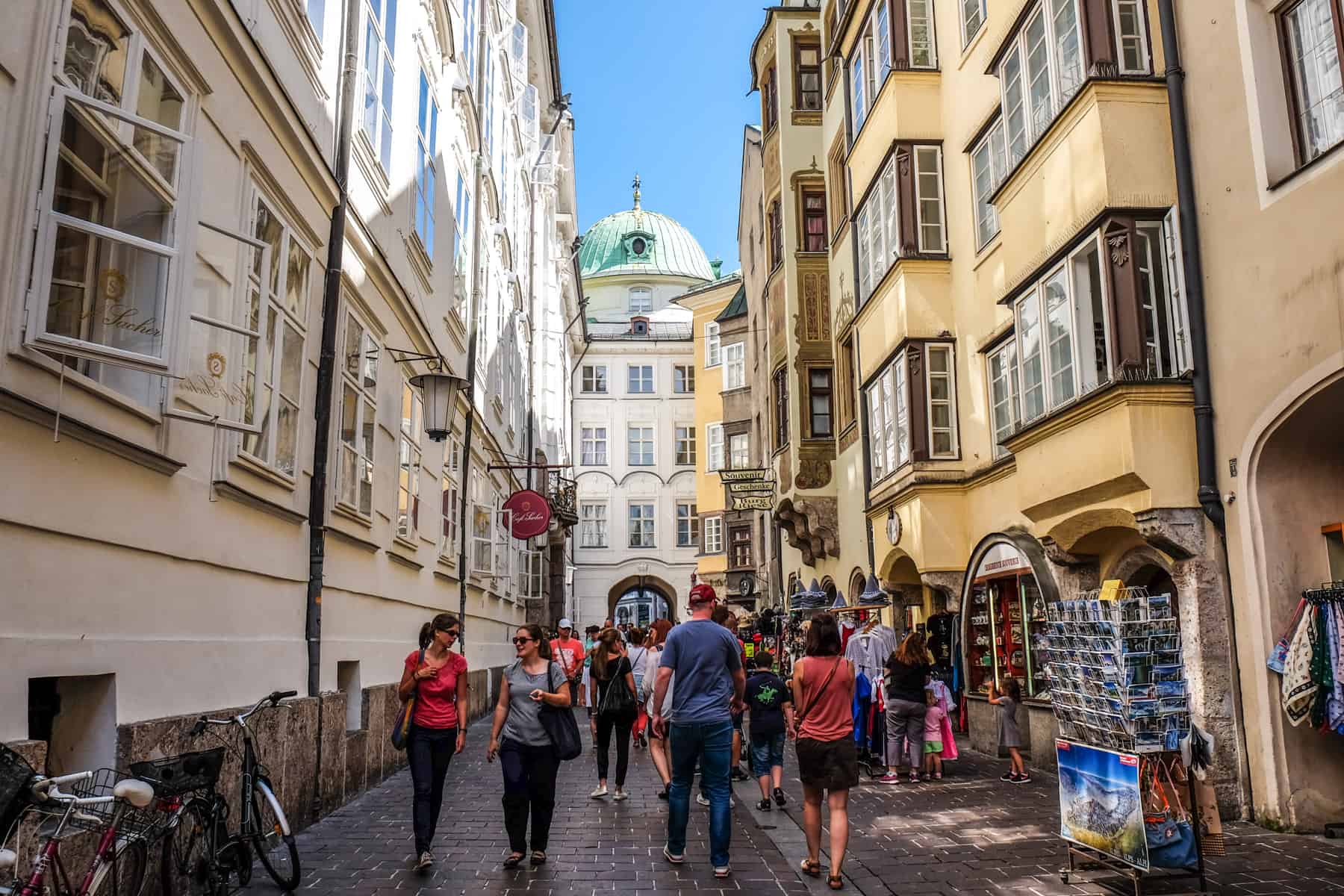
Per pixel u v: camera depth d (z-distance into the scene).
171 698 6.53
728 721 7.29
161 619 6.46
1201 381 9.14
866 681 12.40
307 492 9.56
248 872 6.15
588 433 52.78
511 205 27.05
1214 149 9.14
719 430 43.88
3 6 4.71
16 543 4.88
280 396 8.77
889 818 9.24
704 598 7.63
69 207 5.45
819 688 7.08
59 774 5.67
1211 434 9.08
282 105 8.41
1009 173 11.71
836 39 19.75
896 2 16.14
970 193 14.78
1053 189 10.64
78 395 5.41
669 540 52.00
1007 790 10.67
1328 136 8.18
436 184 15.88
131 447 5.84
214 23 7.12
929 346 15.28
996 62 12.83
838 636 7.23
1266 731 8.51
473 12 19.47
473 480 20.00
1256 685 8.62
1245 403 8.70
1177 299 9.49
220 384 7.06
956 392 15.19
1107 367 9.59
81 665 5.41
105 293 5.36
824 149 23.14
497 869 7.29
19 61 4.81
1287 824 8.34
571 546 47.62
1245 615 8.76
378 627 12.38
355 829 8.78
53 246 4.98
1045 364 11.00
